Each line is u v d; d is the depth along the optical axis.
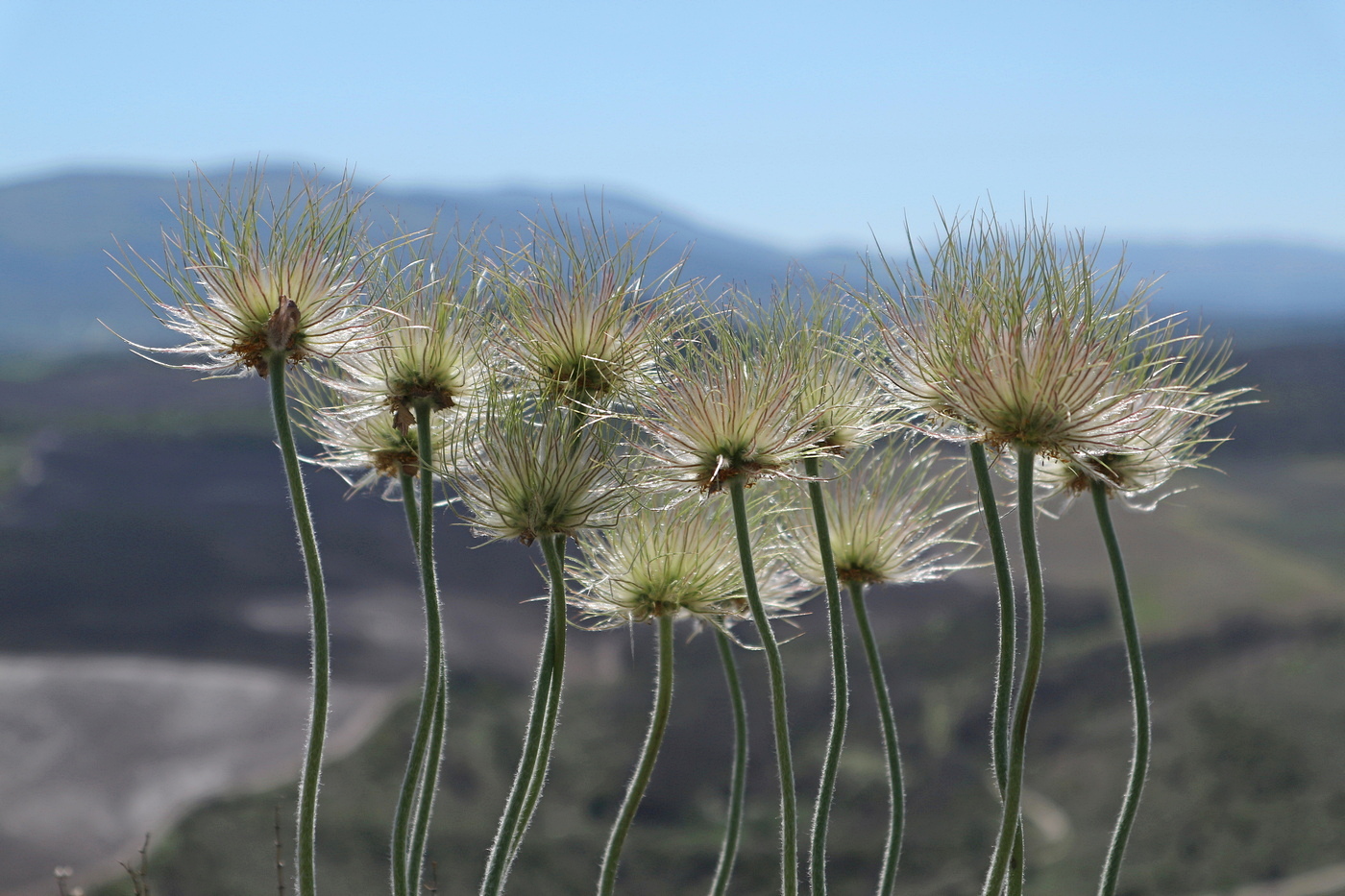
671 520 2.78
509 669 50.16
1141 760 2.21
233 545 72.12
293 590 64.88
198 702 48.72
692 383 2.48
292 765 40.38
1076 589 52.31
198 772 40.81
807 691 40.19
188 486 84.12
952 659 42.53
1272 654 42.75
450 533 71.12
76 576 67.00
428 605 2.17
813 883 2.24
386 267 2.51
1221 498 74.56
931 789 34.84
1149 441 2.46
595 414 2.56
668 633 2.61
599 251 2.67
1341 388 103.19
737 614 2.77
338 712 47.41
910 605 47.56
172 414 105.44
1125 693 42.59
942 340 2.27
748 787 35.44
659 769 35.53
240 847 28.84
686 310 2.68
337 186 2.37
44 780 39.53
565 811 34.09
